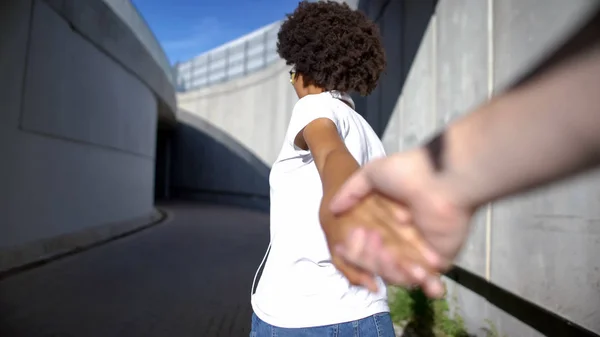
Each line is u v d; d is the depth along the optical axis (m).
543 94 0.33
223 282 6.12
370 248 0.46
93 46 9.11
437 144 0.41
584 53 0.32
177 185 29.23
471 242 3.80
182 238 10.55
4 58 6.05
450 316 4.15
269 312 1.36
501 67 3.23
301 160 1.38
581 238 2.36
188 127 28.22
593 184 2.25
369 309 1.35
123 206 11.49
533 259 2.81
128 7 11.75
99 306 4.84
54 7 7.29
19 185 6.47
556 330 2.57
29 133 6.71
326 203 0.61
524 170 0.35
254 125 22.78
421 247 0.44
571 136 0.32
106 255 7.79
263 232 12.34
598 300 2.21
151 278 6.21
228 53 27.08
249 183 22.25
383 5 7.05
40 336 3.91
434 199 0.41
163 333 4.11
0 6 5.93
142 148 13.50
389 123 6.56
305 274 1.34
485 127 0.37
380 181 0.46
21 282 5.61
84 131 8.74
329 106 1.30
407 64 5.71
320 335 1.29
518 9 3.00
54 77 7.42
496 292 3.30
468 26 3.83
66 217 8.03
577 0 2.33
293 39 1.50
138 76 12.59
